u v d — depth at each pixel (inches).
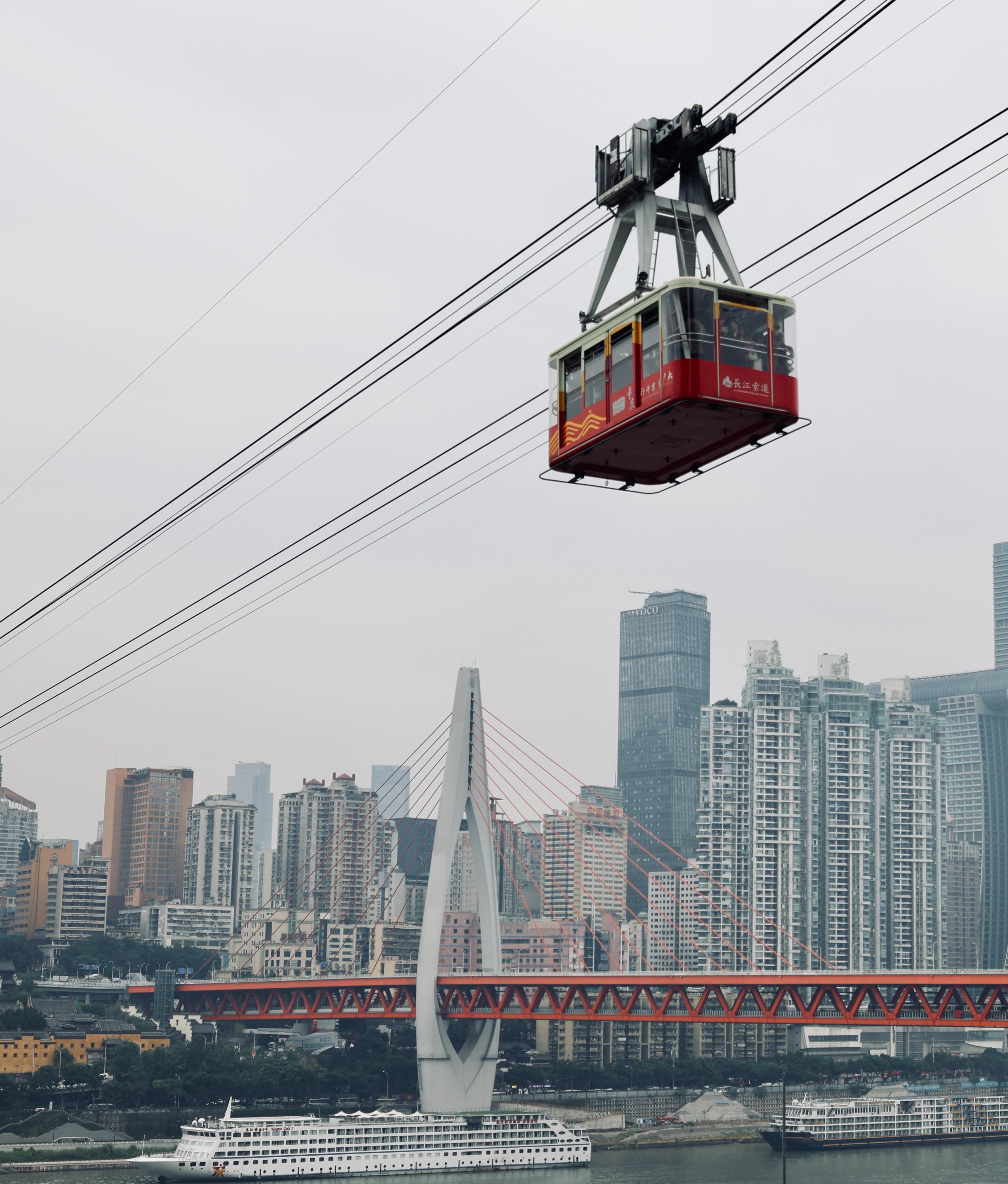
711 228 2407.7
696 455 2546.8
